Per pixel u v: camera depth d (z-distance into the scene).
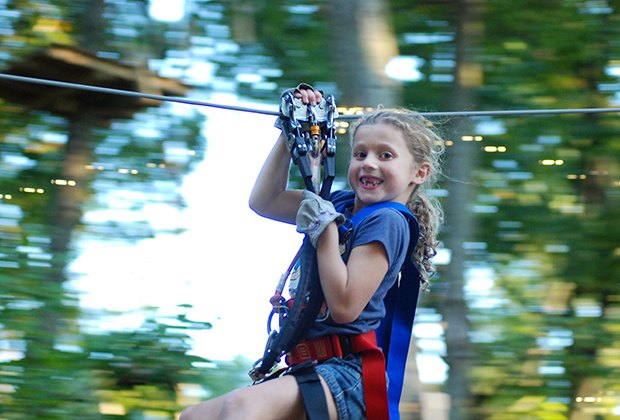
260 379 3.91
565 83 12.55
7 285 9.98
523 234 12.17
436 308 11.31
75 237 11.62
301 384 3.72
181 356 10.85
